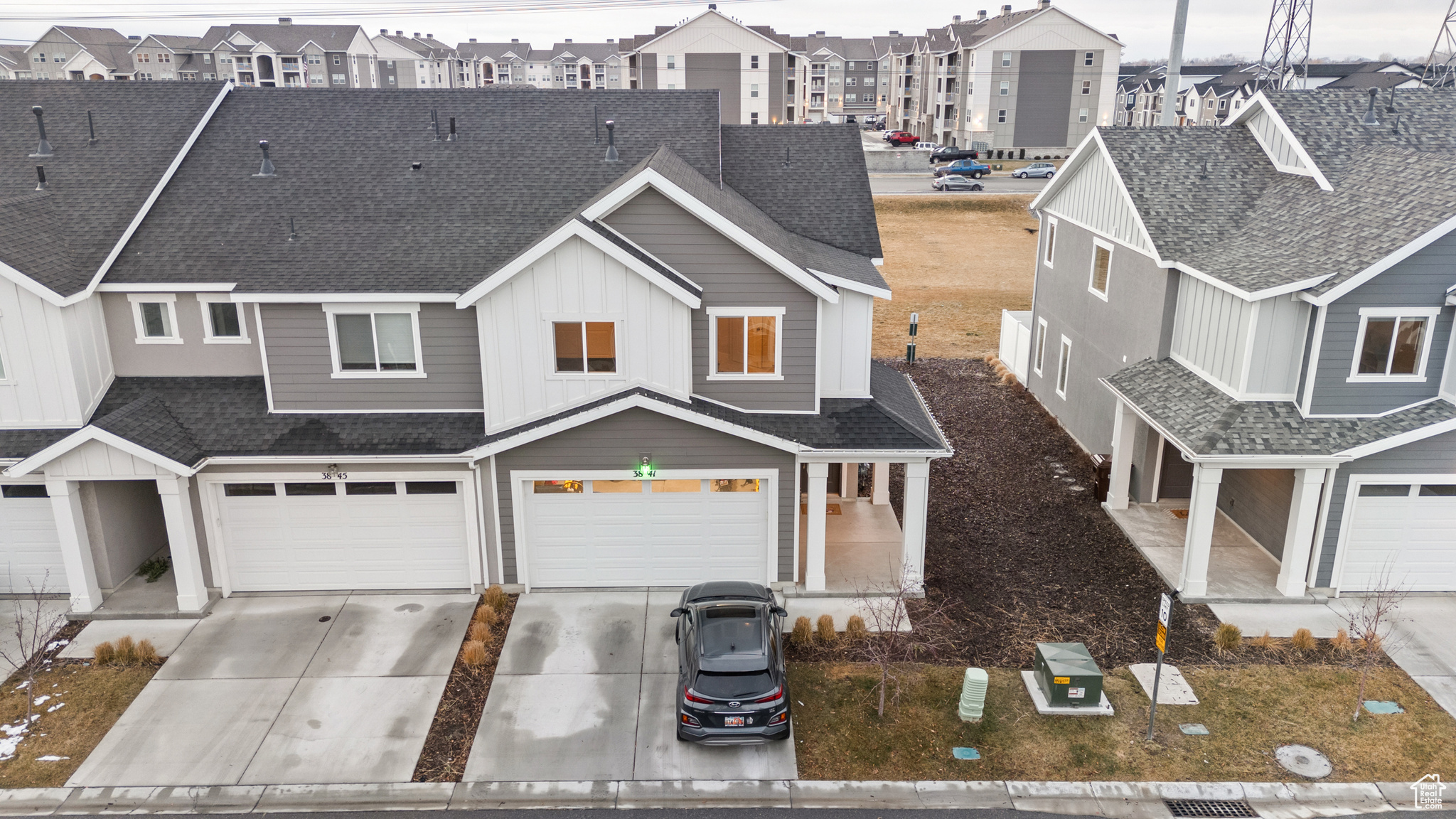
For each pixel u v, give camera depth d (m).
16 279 15.81
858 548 19.31
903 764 13.06
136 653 15.39
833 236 20.44
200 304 17.67
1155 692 13.28
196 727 13.77
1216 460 16.23
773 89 90.56
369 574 17.66
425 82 131.50
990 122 87.19
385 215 18.67
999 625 16.66
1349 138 20.12
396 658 15.51
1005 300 43.38
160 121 20.36
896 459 16.86
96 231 17.89
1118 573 18.52
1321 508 16.86
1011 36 84.44
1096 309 23.73
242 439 16.81
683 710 13.03
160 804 12.30
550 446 16.61
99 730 13.70
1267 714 14.07
